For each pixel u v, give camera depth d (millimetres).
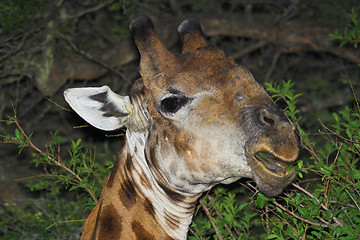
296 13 16297
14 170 14078
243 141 6055
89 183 8961
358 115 7391
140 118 6730
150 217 6801
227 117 6148
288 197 7430
